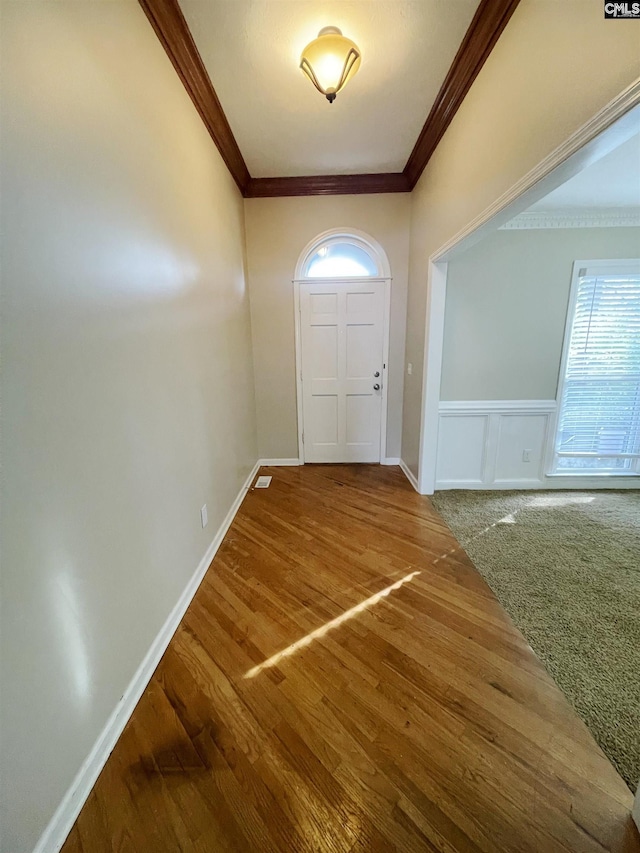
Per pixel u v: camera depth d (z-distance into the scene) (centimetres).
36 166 88
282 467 382
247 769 107
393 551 224
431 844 90
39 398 88
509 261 290
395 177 316
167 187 164
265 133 248
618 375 306
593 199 259
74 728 99
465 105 198
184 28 162
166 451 161
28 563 84
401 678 137
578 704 126
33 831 84
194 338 196
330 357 365
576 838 91
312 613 172
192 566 188
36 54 88
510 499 301
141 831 94
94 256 110
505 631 159
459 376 309
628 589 187
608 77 98
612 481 322
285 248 340
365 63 187
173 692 133
